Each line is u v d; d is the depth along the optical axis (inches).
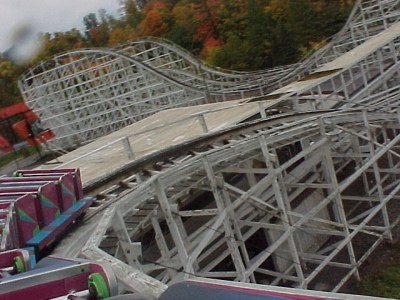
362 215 656.4
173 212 422.3
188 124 737.6
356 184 849.5
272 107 737.6
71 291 130.3
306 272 638.5
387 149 671.8
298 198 725.9
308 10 2438.5
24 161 911.7
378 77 1003.9
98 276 127.3
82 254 198.2
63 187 294.0
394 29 1170.0
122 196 360.8
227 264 644.7
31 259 183.2
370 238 677.3
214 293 84.6
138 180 444.1
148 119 941.2
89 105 1530.5
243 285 88.6
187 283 91.4
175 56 1873.8
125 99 1594.5
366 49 1005.8
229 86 1600.6
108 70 1619.1
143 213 400.5
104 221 277.9
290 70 1539.1
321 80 828.0
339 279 603.5
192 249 463.5
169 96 1469.0
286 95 751.1
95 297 124.0
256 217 632.4
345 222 590.2
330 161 593.9
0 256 171.6
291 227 518.9
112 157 626.2
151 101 1486.2
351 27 1494.8
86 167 610.2
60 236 279.1
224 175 693.9
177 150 490.6
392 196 682.8
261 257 489.7
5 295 125.4
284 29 2391.7
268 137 517.0
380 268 602.2
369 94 973.8
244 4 2787.9
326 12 2434.8
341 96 969.5
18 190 266.7
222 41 2807.6
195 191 561.9
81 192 327.6
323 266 561.3
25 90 1523.1
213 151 443.2
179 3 3095.5
